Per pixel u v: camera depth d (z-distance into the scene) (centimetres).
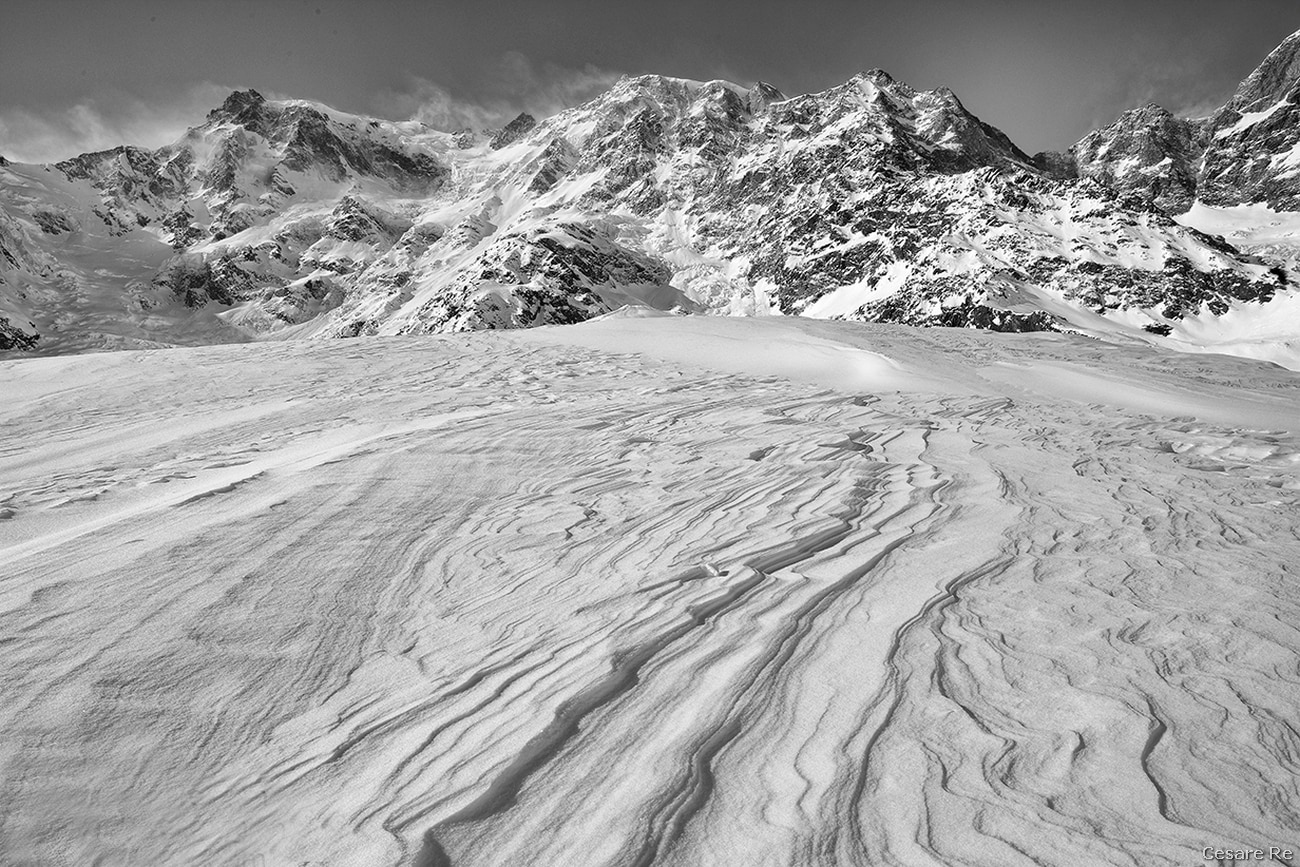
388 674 357
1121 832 255
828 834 257
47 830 249
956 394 1772
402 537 554
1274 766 290
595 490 726
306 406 1379
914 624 420
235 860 247
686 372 1992
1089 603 451
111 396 1547
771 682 358
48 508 652
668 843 255
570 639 395
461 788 279
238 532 534
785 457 882
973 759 295
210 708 320
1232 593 469
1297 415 1770
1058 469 857
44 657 344
